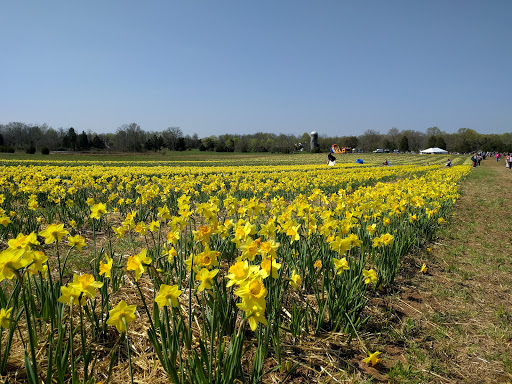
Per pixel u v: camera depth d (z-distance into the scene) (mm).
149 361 2898
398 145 134750
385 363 3221
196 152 104938
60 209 8031
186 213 4141
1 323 2203
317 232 4793
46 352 2814
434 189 10609
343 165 45000
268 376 2879
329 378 2928
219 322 2877
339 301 3588
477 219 10531
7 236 6281
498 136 127625
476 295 4797
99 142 101312
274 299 3131
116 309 1902
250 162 57281
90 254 5488
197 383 2225
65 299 2115
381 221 6324
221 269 4793
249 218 5219
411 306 4383
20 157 57031
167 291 2010
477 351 3494
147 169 24438
